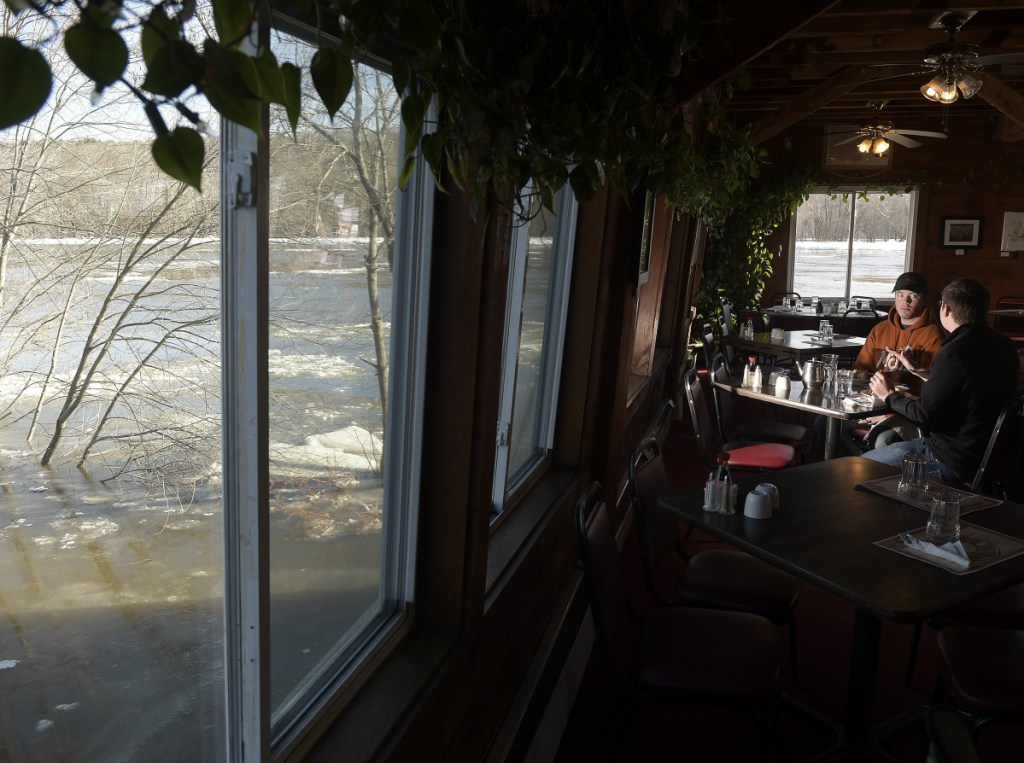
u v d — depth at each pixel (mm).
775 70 8031
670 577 4426
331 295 1551
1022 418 3912
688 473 6434
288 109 806
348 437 1702
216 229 1152
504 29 1436
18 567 906
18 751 929
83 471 972
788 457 4918
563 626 3461
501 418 2920
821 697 3291
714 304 10898
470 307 1883
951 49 5383
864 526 2816
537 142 1598
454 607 2094
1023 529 2816
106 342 981
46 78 605
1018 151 11797
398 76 1168
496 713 2557
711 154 4508
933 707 1609
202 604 1210
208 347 1160
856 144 11945
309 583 1634
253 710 1332
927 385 4297
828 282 12805
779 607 2959
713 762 2863
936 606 2256
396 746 1655
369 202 1638
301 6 890
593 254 3496
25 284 870
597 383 3748
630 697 2521
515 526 2988
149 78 655
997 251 12086
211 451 1194
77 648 987
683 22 1934
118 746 1064
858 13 5359
